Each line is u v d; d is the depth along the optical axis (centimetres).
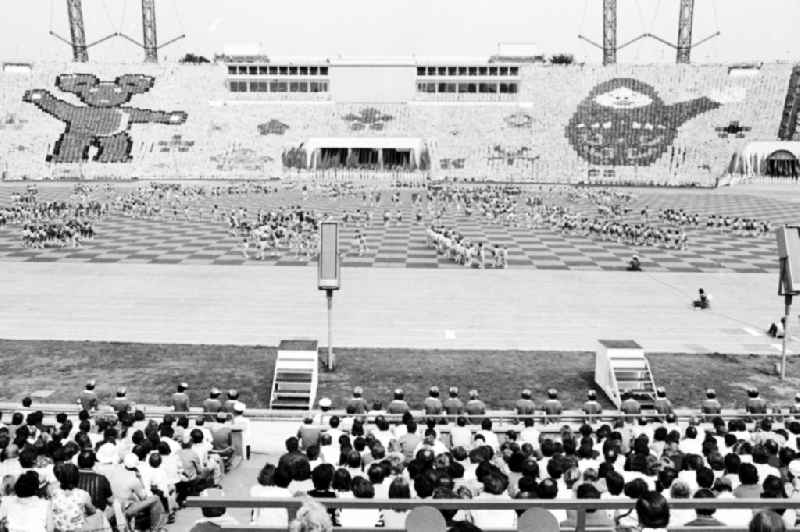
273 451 2000
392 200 9569
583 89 14988
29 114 14100
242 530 689
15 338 3133
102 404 2364
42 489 1135
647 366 2467
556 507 677
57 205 8119
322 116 14662
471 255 5075
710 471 1169
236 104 14775
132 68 15400
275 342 3133
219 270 4809
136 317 3544
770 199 10025
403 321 3525
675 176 12825
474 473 1308
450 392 2200
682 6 16125
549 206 8788
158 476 1347
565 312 3741
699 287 4397
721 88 14550
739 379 2711
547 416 1972
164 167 13225
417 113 14725
